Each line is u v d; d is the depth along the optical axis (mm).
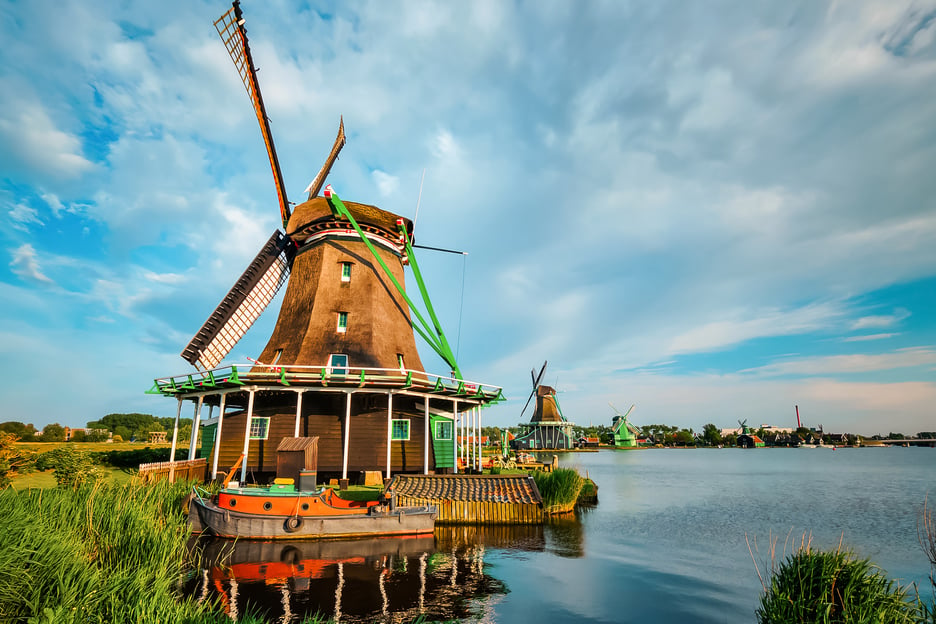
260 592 10164
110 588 6590
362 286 28141
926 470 61875
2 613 6090
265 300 31328
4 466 14555
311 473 16109
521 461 45062
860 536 19109
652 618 9750
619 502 28156
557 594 10930
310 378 22031
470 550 14719
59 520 9898
